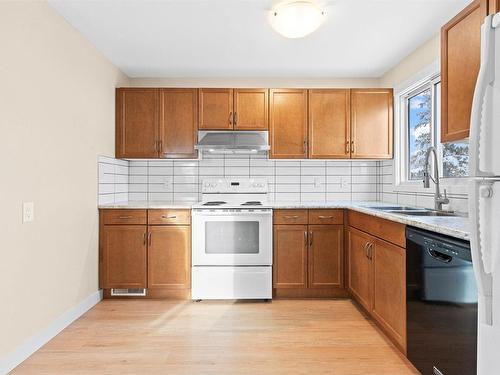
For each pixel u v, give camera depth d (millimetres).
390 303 2297
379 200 3936
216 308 3035
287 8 2336
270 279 3225
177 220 3248
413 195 3201
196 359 2139
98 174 3184
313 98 3596
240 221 3232
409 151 3566
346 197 3975
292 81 3916
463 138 1832
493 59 1142
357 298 3020
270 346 2312
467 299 1459
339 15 2510
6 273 1962
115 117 3551
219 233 3230
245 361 2113
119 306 3078
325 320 2756
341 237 3285
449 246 1582
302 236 3285
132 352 2229
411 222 1938
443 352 1649
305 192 3955
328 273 3283
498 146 1103
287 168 3953
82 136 2867
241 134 3547
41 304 2299
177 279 3244
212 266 3232
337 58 3334
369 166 3977
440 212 2508
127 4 2371
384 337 2449
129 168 3934
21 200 2084
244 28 2713
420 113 3338
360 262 2914
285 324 2676
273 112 3588
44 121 2324
